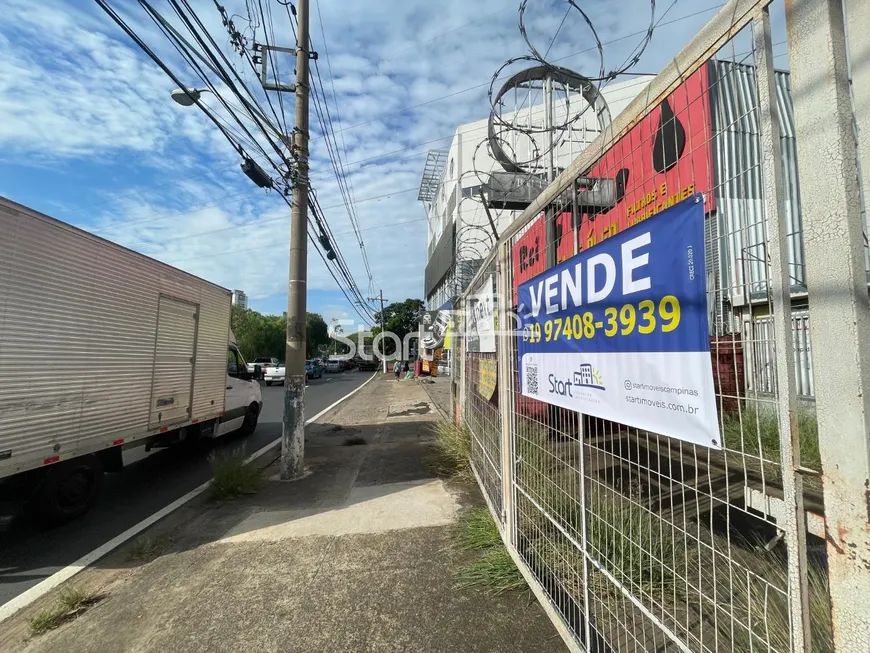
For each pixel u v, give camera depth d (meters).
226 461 6.17
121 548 4.31
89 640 2.82
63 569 3.89
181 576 3.60
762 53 1.24
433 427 10.30
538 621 2.78
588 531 2.69
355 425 10.98
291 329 6.52
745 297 1.70
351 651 2.58
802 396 2.06
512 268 3.48
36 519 4.71
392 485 5.77
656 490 2.96
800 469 1.15
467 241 14.84
